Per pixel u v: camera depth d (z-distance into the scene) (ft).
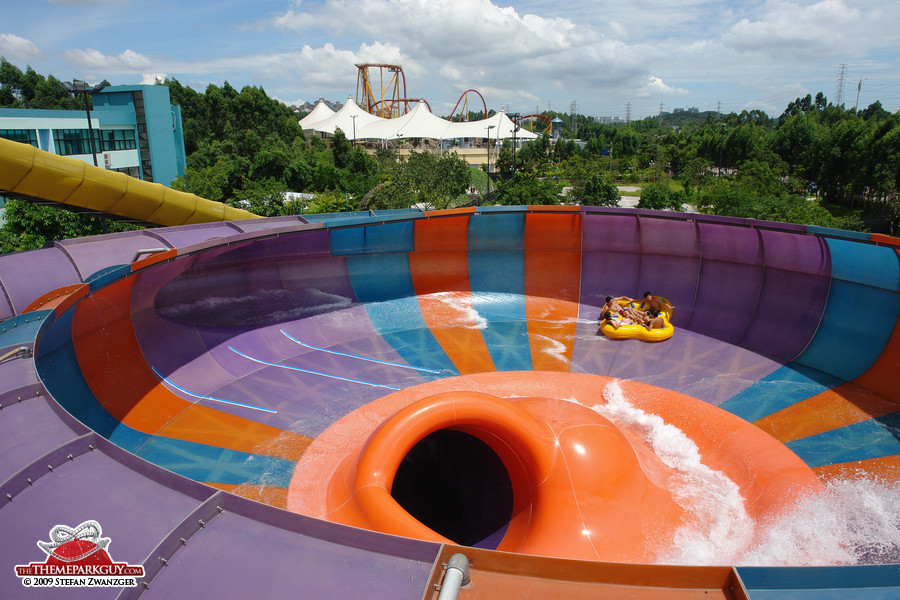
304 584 12.55
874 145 197.16
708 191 200.13
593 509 26.25
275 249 53.83
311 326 53.62
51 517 15.15
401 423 27.84
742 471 33.27
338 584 12.53
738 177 218.38
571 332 54.54
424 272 61.41
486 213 59.82
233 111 332.80
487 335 53.93
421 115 326.24
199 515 14.46
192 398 41.73
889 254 43.04
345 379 46.03
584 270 60.44
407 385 45.32
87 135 175.11
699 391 44.04
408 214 57.67
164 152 197.47
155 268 44.21
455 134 317.01
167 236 56.65
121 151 186.80
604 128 586.45
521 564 12.78
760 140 298.56
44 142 162.50
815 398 42.01
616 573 12.57
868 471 33.68
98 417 35.50
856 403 40.86
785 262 49.98
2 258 47.11
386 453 27.02
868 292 44.57
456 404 28.53
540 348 51.60
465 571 12.57
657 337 51.90
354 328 54.54
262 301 53.16
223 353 47.21
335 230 57.06
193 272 47.55
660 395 43.04
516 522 28.12
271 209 170.30
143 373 41.06
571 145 362.94
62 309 32.24
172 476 16.17
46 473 17.01
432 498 33.22
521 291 61.00
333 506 27.84
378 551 13.50
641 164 362.12
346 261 58.44
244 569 13.02
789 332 49.03
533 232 60.70
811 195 250.16
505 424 28.53
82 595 12.67
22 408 21.58
